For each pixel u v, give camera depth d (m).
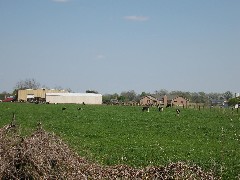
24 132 14.70
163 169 14.12
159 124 45.91
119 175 14.02
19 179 11.38
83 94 155.25
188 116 64.44
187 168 14.11
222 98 184.62
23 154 11.56
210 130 39.16
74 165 12.62
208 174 14.37
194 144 27.69
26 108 82.38
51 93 153.88
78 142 26.95
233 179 15.49
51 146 12.72
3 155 11.60
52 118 52.56
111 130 37.50
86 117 56.62
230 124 47.25
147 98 167.88
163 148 24.84
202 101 183.50
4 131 13.36
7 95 189.38
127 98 186.50
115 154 21.72
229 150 24.69
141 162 19.11
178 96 167.75
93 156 20.02
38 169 11.52
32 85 188.38
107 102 159.88
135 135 33.47
